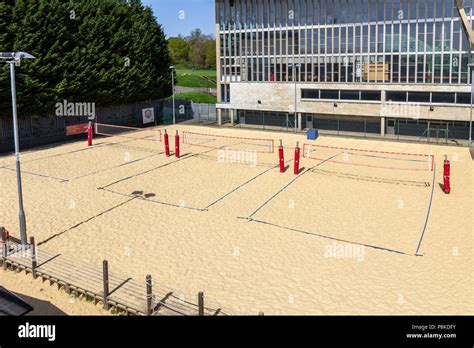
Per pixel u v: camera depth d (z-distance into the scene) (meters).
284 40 39.34
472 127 33.38
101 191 21.39
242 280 12.89
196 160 27.83
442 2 32.72
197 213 18.44
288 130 39.88
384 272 13.33
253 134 37.88
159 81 42.44
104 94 36.78
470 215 18.02
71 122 36.59
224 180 23.36
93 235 16.17
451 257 14.29
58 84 32.41
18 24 30.22
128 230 16.66
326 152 30.53
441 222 17.38
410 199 20.23
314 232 16.45
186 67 102.00
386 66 35.44
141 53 40.06
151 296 11.04
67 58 33.16
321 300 11.80
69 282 12.48
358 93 36.31
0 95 29.00
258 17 40.34
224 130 39.97
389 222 17.44
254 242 15.56
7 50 29.38
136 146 32.31
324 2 37.03
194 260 14.18
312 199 20.27
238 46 41.88
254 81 40.88
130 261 14.08
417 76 34.53
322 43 37.69
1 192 21.03
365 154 29.92
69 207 19.12
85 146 32.12
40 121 34.28
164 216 18.09
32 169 25.41
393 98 35.03
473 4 32.09
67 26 33.94
